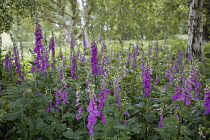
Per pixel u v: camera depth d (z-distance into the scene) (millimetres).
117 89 4289
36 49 4914
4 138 3977
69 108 5090
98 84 5852
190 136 4082
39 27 4973
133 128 3797
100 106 3574
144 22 13555
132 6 13281
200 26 11141
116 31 13289
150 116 4102
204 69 7117
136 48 9266
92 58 5445
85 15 26078
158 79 6562
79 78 6160
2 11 6602
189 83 3736
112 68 7238
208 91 3705
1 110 3418
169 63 6305
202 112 3979
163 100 4926
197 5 10992
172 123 3770
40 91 4848
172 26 17297
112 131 3600
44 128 3553
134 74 6734
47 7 23859
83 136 3959
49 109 4348
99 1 13680
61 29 29750
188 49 11219
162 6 17062
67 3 28109
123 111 4168
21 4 6625
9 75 6020
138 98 5242
